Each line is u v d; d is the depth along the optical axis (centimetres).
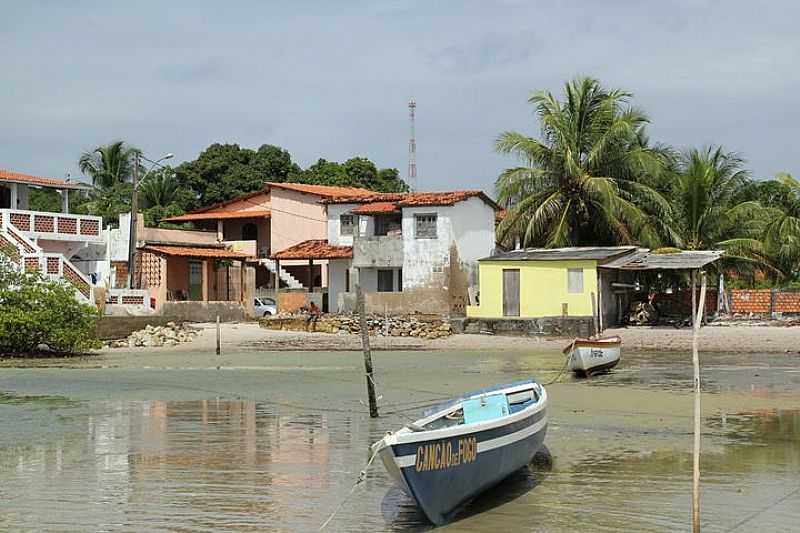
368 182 7662
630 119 4894
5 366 3316
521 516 1230
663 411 2086
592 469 1491
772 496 1320
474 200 5094
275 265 5688
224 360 3481
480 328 4428
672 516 1225
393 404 2280
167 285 5381
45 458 1628
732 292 4788
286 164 7494
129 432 1892
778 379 2695
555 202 4844
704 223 4894
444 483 1160
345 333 4469
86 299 4116
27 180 4581
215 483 1425
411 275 4928
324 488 1386
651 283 5019
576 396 2344
